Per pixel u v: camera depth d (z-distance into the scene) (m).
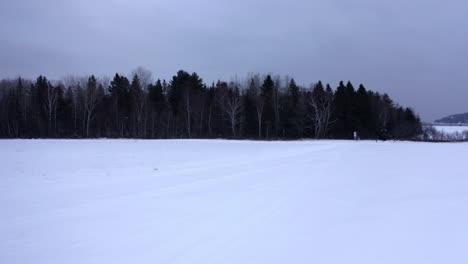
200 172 12.20
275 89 57.31
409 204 7.48
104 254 4.80
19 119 54.28
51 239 5.38
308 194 8.48
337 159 16.80
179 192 8.72
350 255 4.73
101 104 58.03
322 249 4.94
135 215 6.66
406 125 54.12
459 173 11.98
